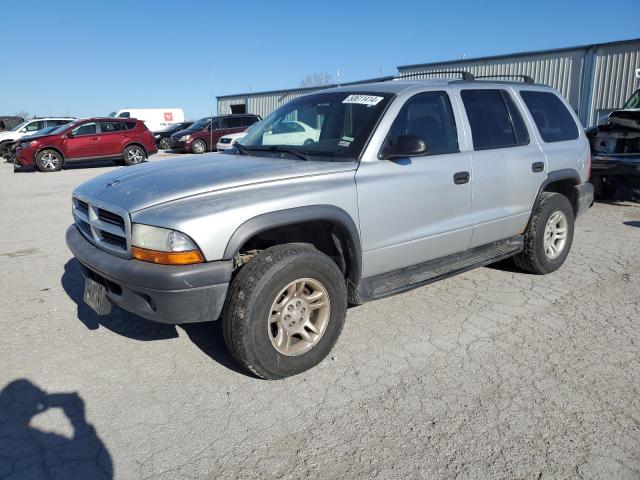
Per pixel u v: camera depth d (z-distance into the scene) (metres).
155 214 3.02
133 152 19.00
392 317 4.33
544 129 5.23
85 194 3.67
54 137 17.38
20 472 2.53
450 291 4.93
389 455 2.66
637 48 19.22
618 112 8.95
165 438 2.79
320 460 2.62
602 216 8.38
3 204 9.95
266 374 3.25
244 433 2.83
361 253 3.67
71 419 2.95
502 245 4.91
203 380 3.36
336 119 4.08
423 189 3.96
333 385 3.30
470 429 2.86
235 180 3.29
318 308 3.45
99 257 3.29
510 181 4.68
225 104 38.19
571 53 21.00
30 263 5.88
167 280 2.93
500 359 3.63
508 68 23.03
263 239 3.65
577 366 3.53
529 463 2.60
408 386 3.29
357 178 3.60
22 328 4.12
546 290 4.96
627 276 5.36
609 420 2.94
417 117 4.08
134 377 3.39
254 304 3.09
